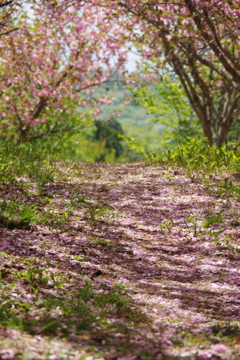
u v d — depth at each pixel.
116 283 5.34
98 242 6.80
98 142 43.00
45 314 4.00
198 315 4.61
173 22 15.53
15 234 6.37
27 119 21.98
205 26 14.88
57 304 4.34
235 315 4.67
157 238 7.46
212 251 6.86
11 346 3.26
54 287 4.84
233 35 13.72
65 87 21.41
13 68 20.86
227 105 20.17
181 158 12.48
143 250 6.82
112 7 14.80
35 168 10.48
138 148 23.94
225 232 7.57
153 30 15.00
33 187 9.18
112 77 22.08
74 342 3.58
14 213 6.96
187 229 7.80
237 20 13.91
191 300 5.03
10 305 4.10
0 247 5.71
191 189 10.09
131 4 14.38
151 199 9.51
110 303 4.67
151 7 13.68
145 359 3.38
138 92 25.11
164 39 15.58
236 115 20.75
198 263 6.41
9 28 17.16
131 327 4.12
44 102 22.17
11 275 4.90
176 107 26.47
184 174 11.38
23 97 22.55
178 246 7.14
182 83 19.80
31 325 3.75
